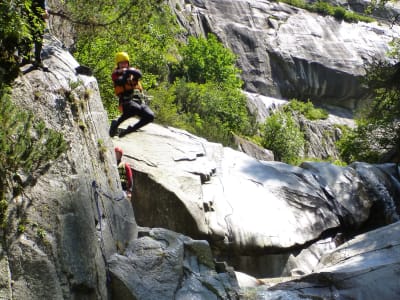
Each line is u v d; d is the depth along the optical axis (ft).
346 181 40.98
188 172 32.73
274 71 118.21
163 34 43.04
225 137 66.80
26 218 14.70
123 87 22.90
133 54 39.96
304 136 103.91
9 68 17.03
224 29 116.26
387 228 28.35
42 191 15.76
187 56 93.09
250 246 30.63
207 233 29.55
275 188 36.58
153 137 35.27
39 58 18.86
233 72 96.32
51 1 33.68
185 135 38.47
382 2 71.36
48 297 14.34
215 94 80.18
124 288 18.42
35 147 15.29
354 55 127.13
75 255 16.10
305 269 32.65
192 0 119.14
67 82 19.94
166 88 70.79
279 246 31.50
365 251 26.58
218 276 21.09
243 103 88.22
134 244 20.74
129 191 26.25
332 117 116.16
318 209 36.63
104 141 22.39
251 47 116.47
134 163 30.76
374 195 41.78
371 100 70.54
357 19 142.51
